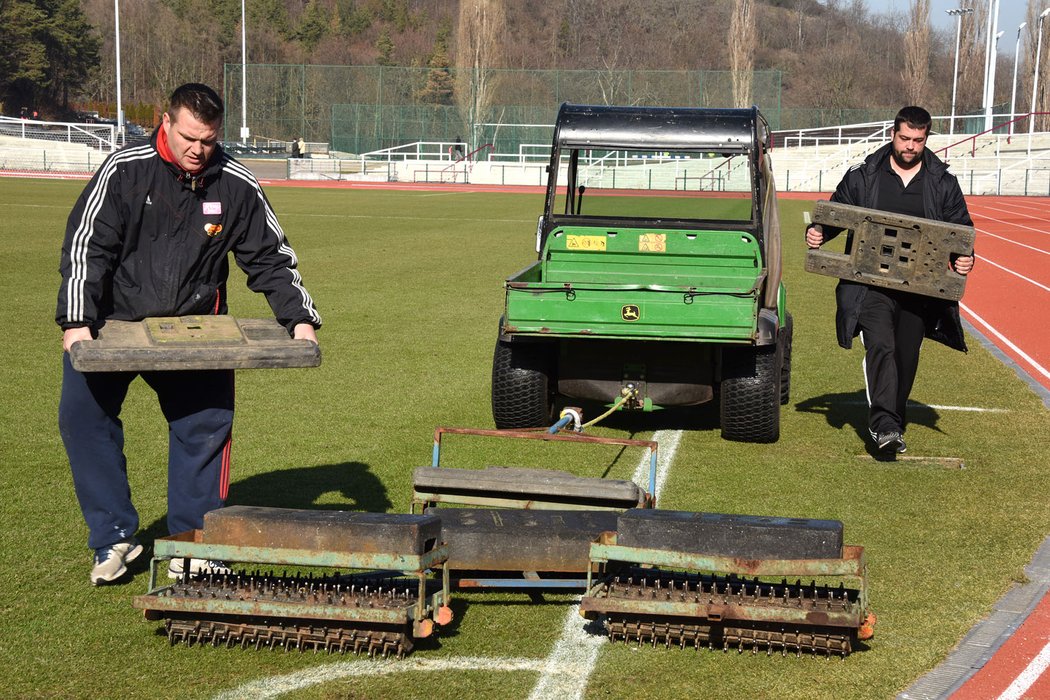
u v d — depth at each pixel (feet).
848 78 331.77
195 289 14.38
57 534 16.75
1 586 14.69
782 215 102.78
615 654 12.85
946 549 16.71
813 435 24.09
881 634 13.57
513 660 12.65
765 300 25.09
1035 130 220.23
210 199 14.12
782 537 12.46
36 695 11.69
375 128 195.31
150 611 12.81
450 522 14.61
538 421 23.53
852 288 21.61
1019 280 56.59
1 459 20.75
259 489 19.06
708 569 12.51
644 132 24.97
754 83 192.65
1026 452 22.72
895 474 20.95
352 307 41.45
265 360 12.83
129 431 22.93
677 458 21.88
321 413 25.03
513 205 111.96
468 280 50.14
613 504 15.37
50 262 52.31
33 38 259.60
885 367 21.24
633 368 23.02
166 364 12.54
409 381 28.60
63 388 14.34
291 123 210.59
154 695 11.71
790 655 12.92
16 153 160.86
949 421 25.54
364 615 12.14
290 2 385.50
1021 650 13.15
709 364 22.97
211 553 12.66
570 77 192.24
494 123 191.52
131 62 315.17
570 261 25.53
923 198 21.33
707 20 366.02
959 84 273.33
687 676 12.32
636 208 25.27
